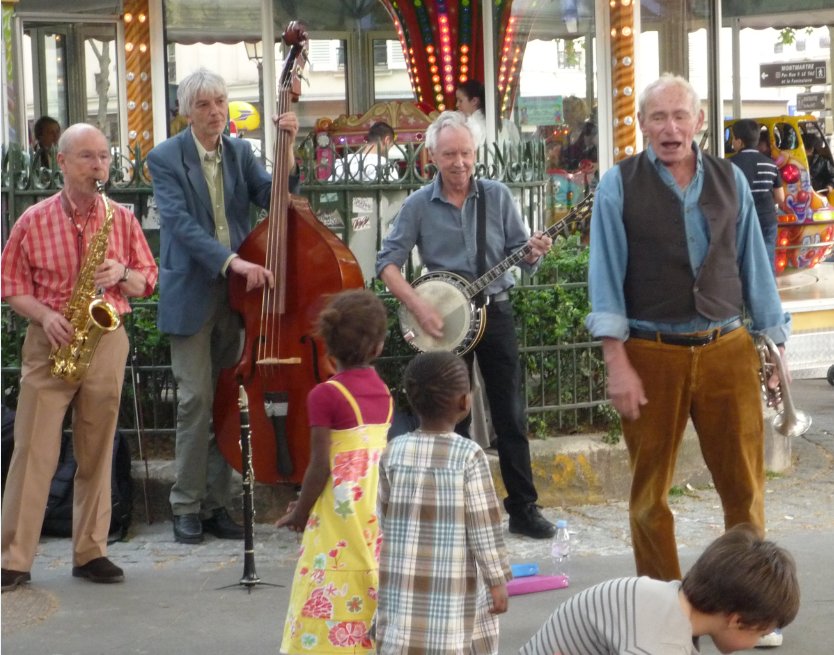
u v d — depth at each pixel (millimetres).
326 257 7348
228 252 7441
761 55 17344
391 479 4812
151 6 12898
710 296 5746
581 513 8477
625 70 12859
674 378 5797
